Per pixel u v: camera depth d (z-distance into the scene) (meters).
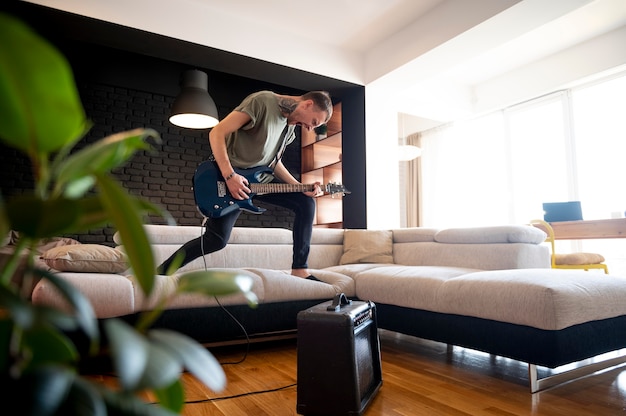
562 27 4.73
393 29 4.50
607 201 5.09
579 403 1.43
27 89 0.31
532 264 2.48
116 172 5.22
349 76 4.87
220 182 2.27
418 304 2.02
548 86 5.41
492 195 6.34
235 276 0.42
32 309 0.31
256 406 1.42
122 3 3.71
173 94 5.41
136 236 0.36
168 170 5.48
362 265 2.89
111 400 0.32
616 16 4.53
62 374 0.31
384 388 1.60
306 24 4.40
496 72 5.89
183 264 2.35
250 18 4.28
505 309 1.60
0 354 0.35
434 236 2.98
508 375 1.77
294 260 2.46
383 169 5.04
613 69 4.85
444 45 4.01
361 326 1.46
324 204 5.64
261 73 4.66
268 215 6.10
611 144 5.06
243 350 2.29
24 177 4.76
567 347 1.46
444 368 1.89
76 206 0.34
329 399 1.34
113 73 5.07
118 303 1.79
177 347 0.34
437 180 7.14
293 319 2.26
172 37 3.90
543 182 5.75
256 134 2.32
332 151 6.07
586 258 3.91
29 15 3.54
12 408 0.26
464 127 6.78
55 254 1.92
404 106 5.97
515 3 3.35
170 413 0.35
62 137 0.34
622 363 1.91
